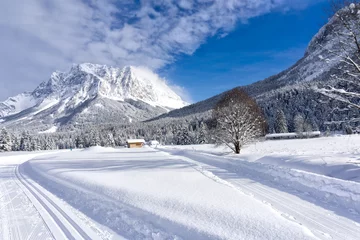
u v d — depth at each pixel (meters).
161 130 109.88
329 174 8.97
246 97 22.88
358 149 17.03
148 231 5.12
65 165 18.27
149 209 6.12
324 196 6.84
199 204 6.08
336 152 15.28
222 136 21.89
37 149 80.25
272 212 5.50
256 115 22.47
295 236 4.24
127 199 7.11
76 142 101.81
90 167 16.08
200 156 19.95
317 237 4.48
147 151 37.81
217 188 8.07
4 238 5.24
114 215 6.18
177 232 4.93
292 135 55.31
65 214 6.64
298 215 5.66
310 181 7.84
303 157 11.97
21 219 6.38
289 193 7.52
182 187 8.27
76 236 5.12
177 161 18.02
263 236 4.36
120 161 19.94
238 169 12.26
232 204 6.08
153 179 10.06
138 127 130.75
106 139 102.56
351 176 8.06
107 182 9.53
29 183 12.38
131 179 10.19
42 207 7.44
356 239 4.42
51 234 5.30
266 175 10.00
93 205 7.17
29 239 5.12
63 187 10.09
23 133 79.25
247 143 21.45
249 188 8.37
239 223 4.89
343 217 5.46
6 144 62.94
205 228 4.81
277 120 66.12
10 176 16.12
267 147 26.89
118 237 5.00
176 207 6.04
